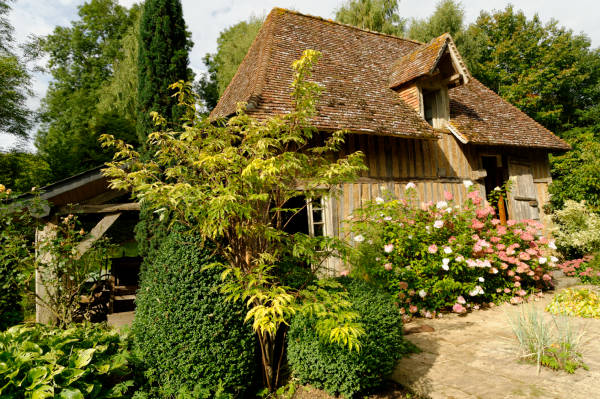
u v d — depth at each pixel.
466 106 10.20
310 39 9.52
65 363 3.26
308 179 4.34
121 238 10.28
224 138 4.00
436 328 5.41
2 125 13.31
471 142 8.58
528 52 21.98
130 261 7.96
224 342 3.49
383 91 8.80
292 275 4.27
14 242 5.48
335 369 3.39
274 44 8.52
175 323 3.47
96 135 15.18
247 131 3.92
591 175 10.51
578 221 10.02
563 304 6.16
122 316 6.75
